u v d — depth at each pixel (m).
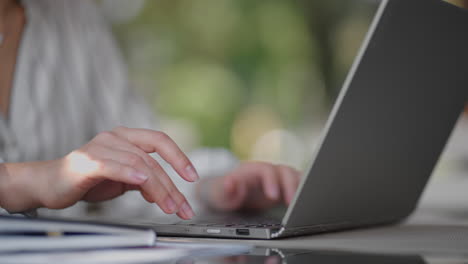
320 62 5.24
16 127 1.34
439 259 0.53
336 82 5.21
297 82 5.17
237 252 0.54
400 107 0.76
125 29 5.12
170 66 5.15
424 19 0.71
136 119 1.71
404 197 0.93
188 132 4.96
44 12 1.52
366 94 0.69
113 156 0.78
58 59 1.50
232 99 5.09
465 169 2.13
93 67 1.65
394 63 0.70
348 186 0.76
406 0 0.67
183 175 0.81
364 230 0.84
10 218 0.48
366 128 0.72
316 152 0.67
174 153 0.81
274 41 5.20
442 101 0.85
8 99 1.35
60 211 1.34
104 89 1.67
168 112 5.01
